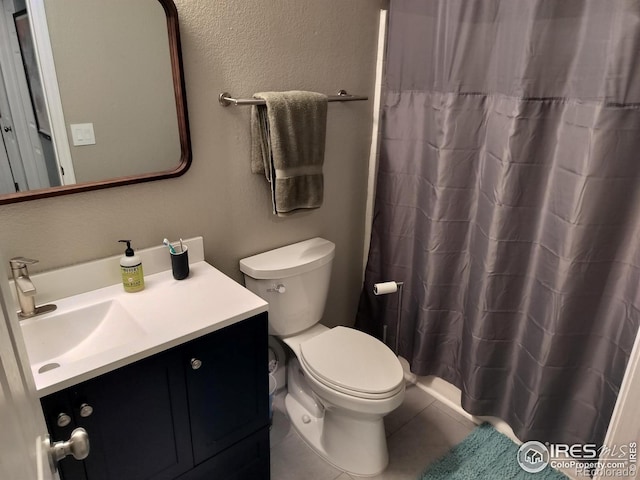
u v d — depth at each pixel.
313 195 1.87
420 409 2.22
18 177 1.34
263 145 1.74
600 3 1.36
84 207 1.48
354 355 1.84
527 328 1.79
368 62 2.08
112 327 1.46
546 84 1.53
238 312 1.44
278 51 1.77
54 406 1.14
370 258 2.35
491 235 1.74
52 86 1.33
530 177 1.64
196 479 1.54
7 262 1.38
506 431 2.04
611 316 1.58
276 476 1.87
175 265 1.61
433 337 2.14
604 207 1.47
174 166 1.63
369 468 1.86
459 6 1.67
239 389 1.55
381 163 2.16
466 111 1.77
